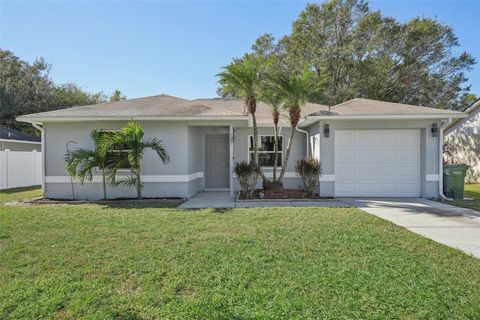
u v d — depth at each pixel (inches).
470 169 722.2
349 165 463.5
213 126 497.4
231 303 131.5
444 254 193.2
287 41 1156.5
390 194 461.1
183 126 450.3
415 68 1081.4
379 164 462.6
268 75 440.8
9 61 1167.6
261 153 541.0
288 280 153.7
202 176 551.2
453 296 137.2
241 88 439.5
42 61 1194.6
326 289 143.9
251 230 250.1
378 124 452.4
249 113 494.6
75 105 1227.9
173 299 135.3
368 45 1059.9
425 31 1034.7
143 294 139.4
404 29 1053.8
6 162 624.7
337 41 1098.1
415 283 150.2
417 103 1106.7
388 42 1058.7
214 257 185.5
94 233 243.6
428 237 237.0
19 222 284.0
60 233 244.4
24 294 139.0
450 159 738.8
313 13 1106.7
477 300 133.4
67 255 192.2
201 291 142.9
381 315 122.0
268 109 599.2
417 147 459.5
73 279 156.4
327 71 1053.8
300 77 438.0
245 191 446.3
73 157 413.7
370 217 302.4
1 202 421.7
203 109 465.7
